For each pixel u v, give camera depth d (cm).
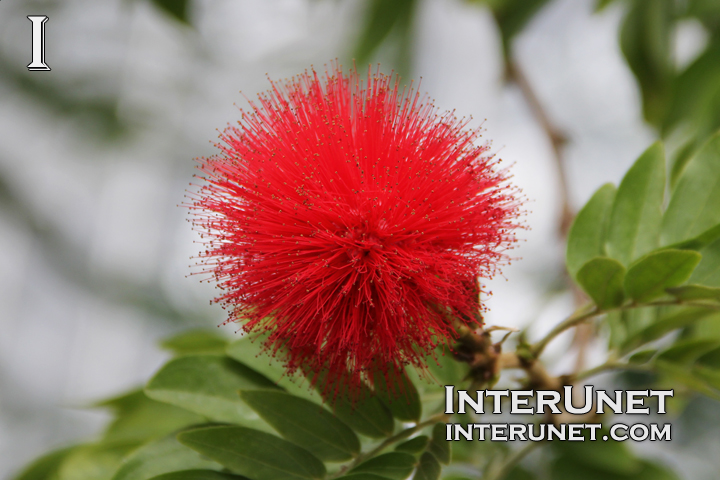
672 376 36
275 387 36
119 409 38
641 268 34
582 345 40
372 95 35
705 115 39
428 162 34
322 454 34
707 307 34
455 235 34
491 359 35
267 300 35
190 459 35
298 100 35
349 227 35
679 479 39
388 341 34
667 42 44
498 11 43
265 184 35
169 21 41
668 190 40
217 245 35
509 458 37
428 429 35
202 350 39
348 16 56
